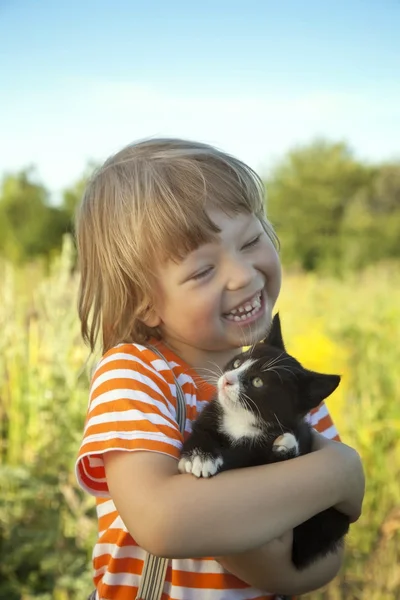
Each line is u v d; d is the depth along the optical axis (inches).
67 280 201.6
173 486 71.0
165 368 85.2
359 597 134.2
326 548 86.9
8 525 169.0
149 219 85.0
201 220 84.4
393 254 970.1
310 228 1127.6
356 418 172.9
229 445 84.7
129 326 89.4
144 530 69.2
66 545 161.6
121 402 78.0
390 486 154.7
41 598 155.0
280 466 75.2
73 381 177.2
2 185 1104.2
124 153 95.0
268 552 79.2
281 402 88.1
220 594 79.4
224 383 88.4
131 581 80.0
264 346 97.5
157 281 86.3
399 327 245.3
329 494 75.4
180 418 83.0
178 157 90.4
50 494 167.6
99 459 78.6
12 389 193.2
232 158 93.5
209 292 84.8
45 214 1058.1
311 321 271.0
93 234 91.7
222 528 68.9
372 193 1185.4
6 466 177.2
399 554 138.3
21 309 213.6
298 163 1288.1
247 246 88.7
